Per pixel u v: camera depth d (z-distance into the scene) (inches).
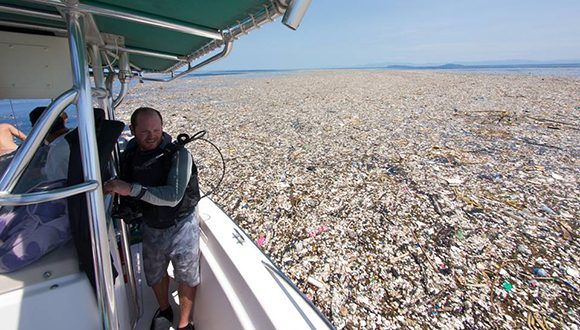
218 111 611.5
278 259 177.0
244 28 66.9
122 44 91.7
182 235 82.2
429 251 178.4
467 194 243.4
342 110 600.7
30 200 39.3
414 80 1186.0
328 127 464.8
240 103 715.4
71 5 43.5
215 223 96.3
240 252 80.4
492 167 296.5
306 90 949.2
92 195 46.6
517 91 797.2
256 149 365.4
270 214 224.2
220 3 55.6
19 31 65.1
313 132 437.7
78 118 44.8
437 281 155.9
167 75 163.6
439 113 546.9
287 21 47.3
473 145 364.2
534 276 157.0
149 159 76.4
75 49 44.6
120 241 84.7
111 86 108.0
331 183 269.1
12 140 100.9
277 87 1075.3
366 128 453.1
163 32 83.4
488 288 150.5
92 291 56.1
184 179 75.2
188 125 494.0
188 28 66.0
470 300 143.8
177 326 94.9
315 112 586.6
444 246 182.2
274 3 52.6
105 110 87.6
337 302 145.4
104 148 53.9
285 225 209.9
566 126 437.1
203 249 91.8
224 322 71.7
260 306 62.9
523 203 228.1
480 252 176.4
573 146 352.2
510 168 293.4
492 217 210.8
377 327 132.4
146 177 75.9
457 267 165.0
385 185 262.5
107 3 51.5
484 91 813.2
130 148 82.6
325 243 189.0
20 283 53.2
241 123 503.5
